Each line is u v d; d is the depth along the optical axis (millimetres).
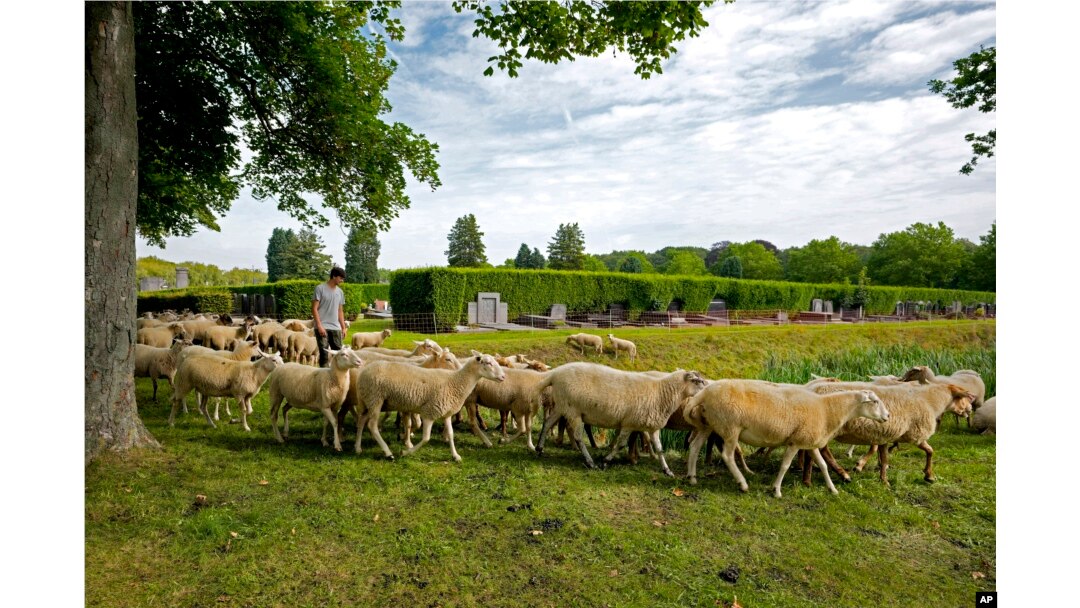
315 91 12008
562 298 29203
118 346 5715
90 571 3674
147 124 11250
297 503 4941
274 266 81312
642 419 6453
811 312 40281
